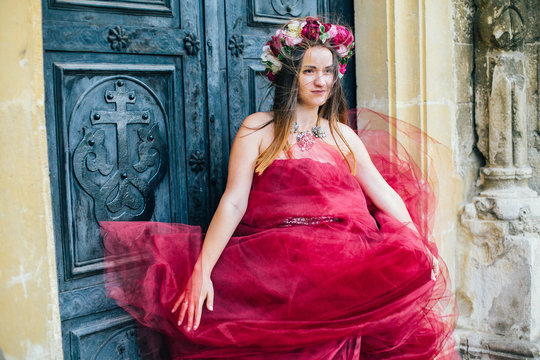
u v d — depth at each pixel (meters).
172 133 2.26
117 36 2.06
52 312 1.70
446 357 2.37
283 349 1.89
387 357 2.18
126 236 1.94
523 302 2.98
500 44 3.04
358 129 2.80
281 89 2.14
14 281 1.61
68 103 1.95
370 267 1.95
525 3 3.08
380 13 2.83
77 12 1.97
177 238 1.96
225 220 1.99
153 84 2.20
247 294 1.91
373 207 2.34
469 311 3.15
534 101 3.13
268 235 1.98
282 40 2.09
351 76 2.96
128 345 2.09
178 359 1.91
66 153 1.94
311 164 2.10
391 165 2.54
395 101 2.86
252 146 2.10
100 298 2.02
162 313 1.86
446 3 2.94
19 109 1.60
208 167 2.38
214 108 2.38
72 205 1.97
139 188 2.15
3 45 1.57
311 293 1.91
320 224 2.08
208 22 2.34
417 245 2.04
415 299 2.05
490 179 3.13
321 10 2.81
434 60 2.90
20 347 1.63
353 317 1.95
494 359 3.00
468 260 3.13
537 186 3.16
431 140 2.74
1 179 1.57
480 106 3.15
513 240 2.99
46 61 1.90
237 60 2.47
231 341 1.85
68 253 1.95
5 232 1.59
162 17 2.20
